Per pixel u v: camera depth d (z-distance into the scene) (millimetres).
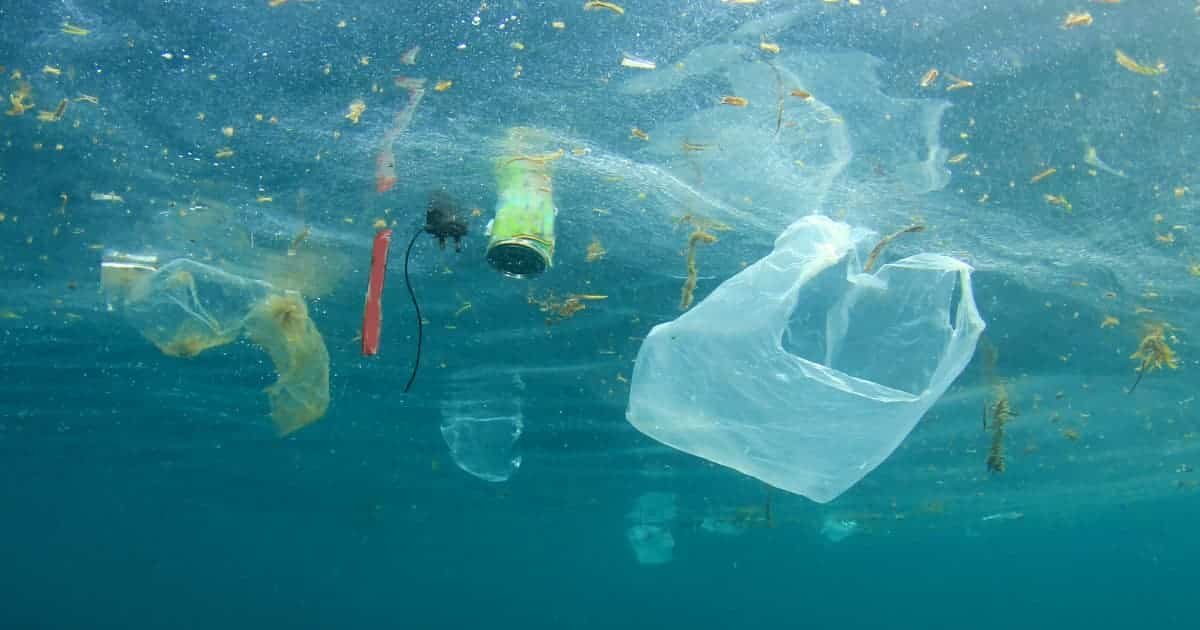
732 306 3283
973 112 5539
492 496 25734
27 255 8117
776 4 4684
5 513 37938
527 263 6066
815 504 25406
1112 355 10734
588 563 53500
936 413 13867
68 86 5383
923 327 3322
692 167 6281
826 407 3100
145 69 5238
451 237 6984
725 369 3219
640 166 6277
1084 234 7203
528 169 6223
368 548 47594
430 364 11789
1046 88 5305
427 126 5785
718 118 5652
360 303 9242
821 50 4988
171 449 20172
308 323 6199
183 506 32719
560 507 28000
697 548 41938
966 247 7438
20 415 16438
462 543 42312
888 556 48312
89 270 8344
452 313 9656
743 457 3145
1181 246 7465
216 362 12125
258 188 6695
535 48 4996
